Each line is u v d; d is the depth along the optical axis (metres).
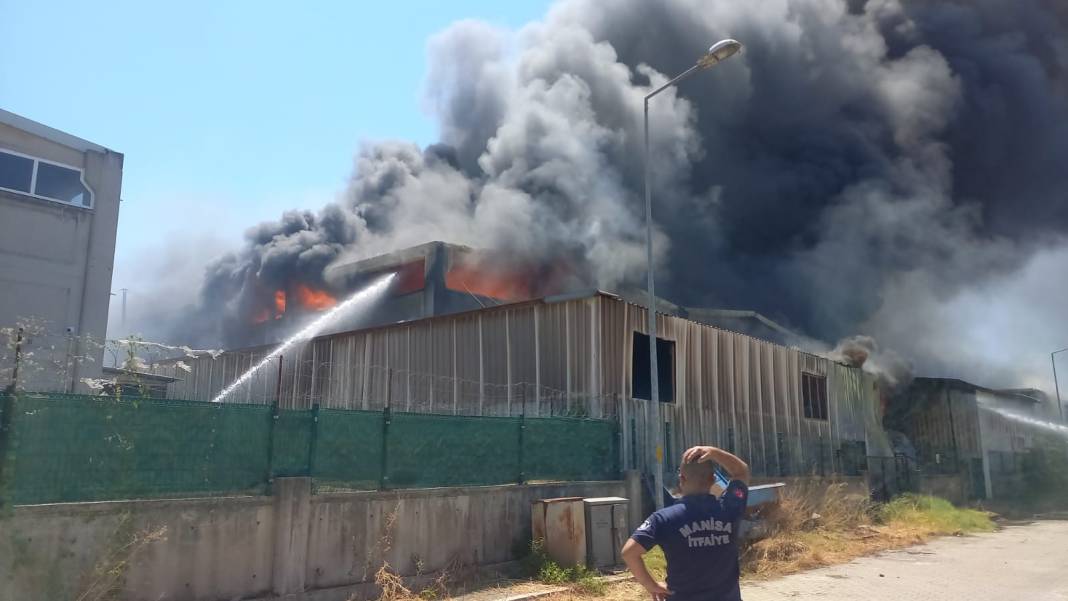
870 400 26.14
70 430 6.65
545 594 9.14
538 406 14.83
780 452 19.30
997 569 12.66
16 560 6.14
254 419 7.95
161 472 7.17
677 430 15.94
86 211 17.41
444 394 16.30
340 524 8.45
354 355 18.41
